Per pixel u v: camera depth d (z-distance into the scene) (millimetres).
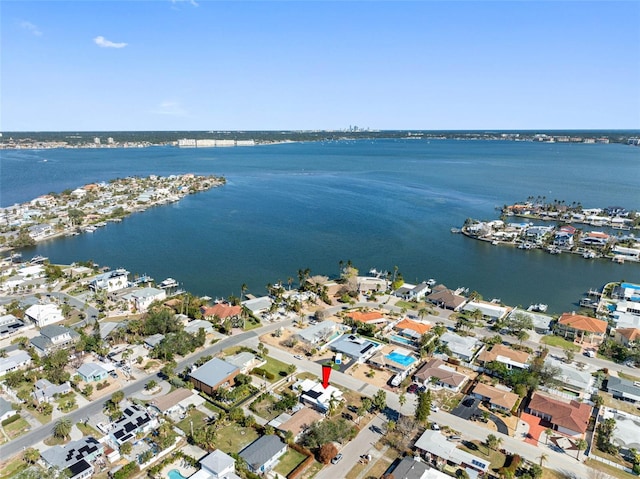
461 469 70375
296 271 174625
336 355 105500
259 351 108312
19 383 93875
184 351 106938
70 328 118000
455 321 129250
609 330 123875
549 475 69750
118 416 82125
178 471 69812
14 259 184375
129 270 175500
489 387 92000
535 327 122250
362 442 77375
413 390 92688
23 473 64375
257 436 78250
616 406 89062
